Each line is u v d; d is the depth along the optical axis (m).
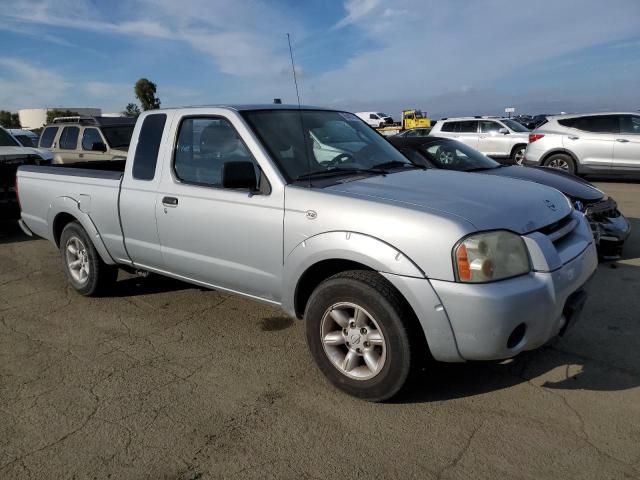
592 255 3.42
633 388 3.32
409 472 2.62
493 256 2.81
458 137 16.30
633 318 4.38
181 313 4.80
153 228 4.31
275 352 3.98
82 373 3.74
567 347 3.89
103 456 2.83
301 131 4.00
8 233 8.74
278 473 2.66
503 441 2.83
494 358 2.86
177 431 3.02
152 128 4.41
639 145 11.62
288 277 3.43
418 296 2.86
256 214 3.56
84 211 4.93
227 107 3.95
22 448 2.92
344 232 3.11
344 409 3.19
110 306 5.04
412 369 3.01
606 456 2.68
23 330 4.54
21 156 8.27
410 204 3.06
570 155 12.36
